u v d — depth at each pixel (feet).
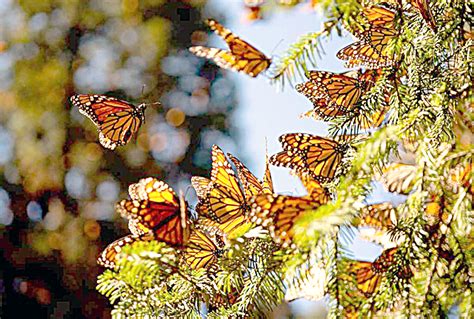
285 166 4.73
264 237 4.62
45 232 21.68
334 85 4.84
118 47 22.97
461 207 4.47
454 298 4.46
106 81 22.80
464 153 4.48
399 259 4.51
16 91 22.76
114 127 5.47
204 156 22.12
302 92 4.85
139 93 22.52
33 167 22.11
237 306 4.65
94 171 21.83
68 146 22.15
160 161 21.97
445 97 4.61
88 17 23.18
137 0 23.06
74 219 21.67
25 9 23.35
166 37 22.80
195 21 23.00
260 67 4.50
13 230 21.90
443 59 4.74
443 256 4.50
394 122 4.73
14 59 23.03
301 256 4.36
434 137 4.56
